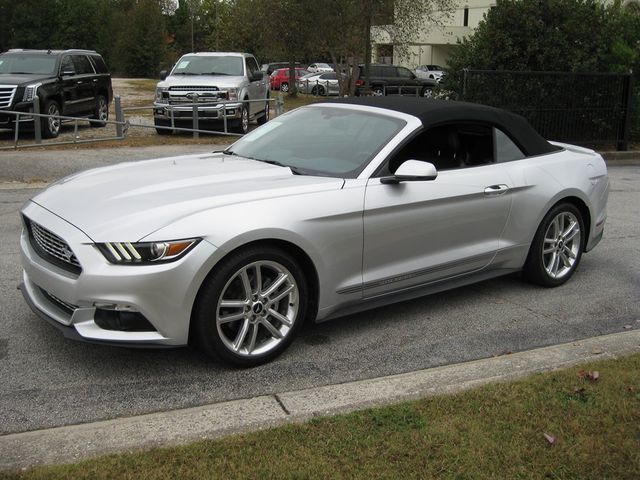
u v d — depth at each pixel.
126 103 26.25
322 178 4.27
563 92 14.57
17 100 14.04
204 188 4.01
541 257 5.44
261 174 4.34
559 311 5.11
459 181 4.71
